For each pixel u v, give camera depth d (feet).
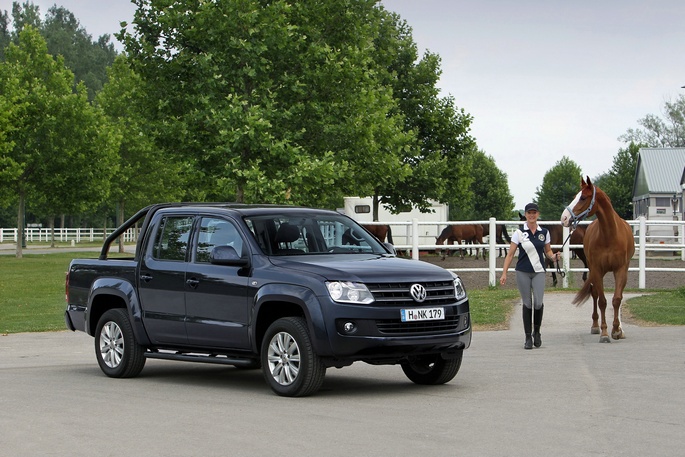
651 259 157.89
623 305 76.84
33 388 43.34
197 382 45.78
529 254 55.26
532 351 53.93
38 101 216.33
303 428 31.91
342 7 119.14
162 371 51.11
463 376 44.60
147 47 113.39
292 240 42.63
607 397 37.17
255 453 28.09
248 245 42.01
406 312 38.47
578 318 71.56
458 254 176.35
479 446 28.35
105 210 399.24
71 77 227.20
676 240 195.52
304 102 116.06
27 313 86.43
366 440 29.63
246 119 104.12
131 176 258.78
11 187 219.82
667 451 27.32
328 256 42.16
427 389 41.06
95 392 41.91
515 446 28.25
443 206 194.49
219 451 28.50
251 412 35.50
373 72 121.19
